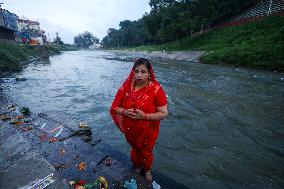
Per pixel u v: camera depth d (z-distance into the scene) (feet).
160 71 68.64
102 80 54.19
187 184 15.57
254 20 116.98
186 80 52.19
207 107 31.45
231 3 167.12
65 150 14.33
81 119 26.84
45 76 60.18
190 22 158.10
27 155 12.65
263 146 20.88
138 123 9.58
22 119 20.45
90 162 12.86
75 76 60.75
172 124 25.55
